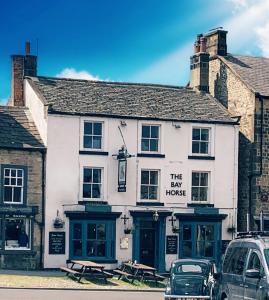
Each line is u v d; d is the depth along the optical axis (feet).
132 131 125.18
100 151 123.03
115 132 124.26
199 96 137.90
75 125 122.01
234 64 139.85
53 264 118.93
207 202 128.36
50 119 120.57
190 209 126.82
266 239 57.31
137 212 123.44
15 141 119.96
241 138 133.80
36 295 87.61
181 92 138.21
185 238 126.41
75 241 120.78
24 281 101.19
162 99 133.49
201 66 140.46
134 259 123.24
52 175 120.37
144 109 128.06
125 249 122.93
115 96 130.82
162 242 124.36
